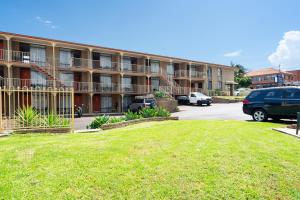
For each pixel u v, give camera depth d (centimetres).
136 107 2584
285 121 1297
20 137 812
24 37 2536
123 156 530
